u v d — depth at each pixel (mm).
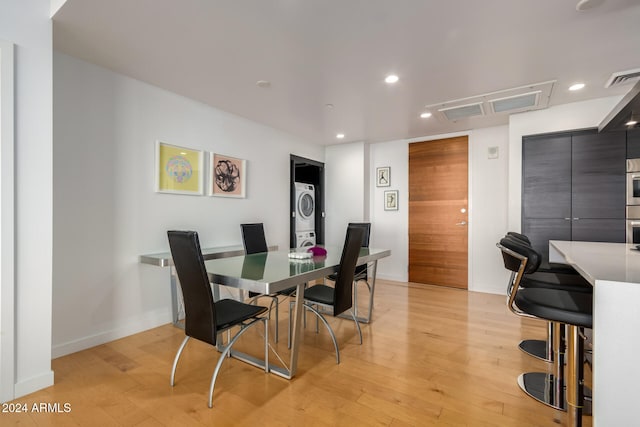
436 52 2232
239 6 1733
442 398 1768
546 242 3398
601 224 3152
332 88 2904
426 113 3598
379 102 3258
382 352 2363
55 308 2248
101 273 2508
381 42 2104
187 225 3182
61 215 2273
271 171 4312
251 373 2045
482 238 4297
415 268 4848
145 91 2805
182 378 1972
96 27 1947
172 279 2949
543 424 1549
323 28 1947
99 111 2486
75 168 2348
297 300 1984
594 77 2631
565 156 3314
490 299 3883
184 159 3137
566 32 1970
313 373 2045
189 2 1703
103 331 2518
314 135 4730
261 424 1539
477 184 4336
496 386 1893
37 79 1819
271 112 3619
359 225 3771
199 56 2320
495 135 4207
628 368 1020
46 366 1854
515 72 2543
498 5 1716
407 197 4938
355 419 1582
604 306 1050
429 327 2900
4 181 1687
